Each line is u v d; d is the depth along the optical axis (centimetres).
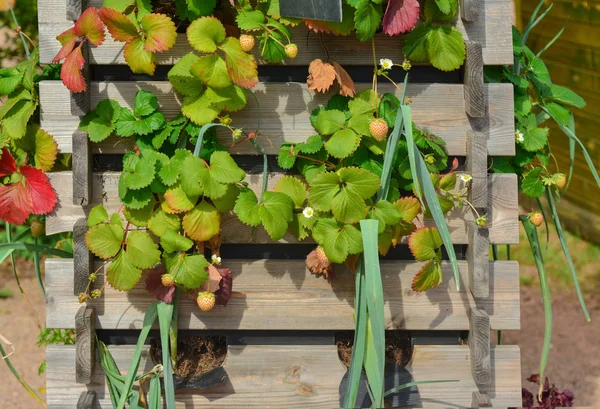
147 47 201
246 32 208
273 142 209
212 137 208
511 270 213
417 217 210
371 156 209
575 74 352
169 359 204
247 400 211
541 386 219
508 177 212
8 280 345
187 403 211
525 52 226
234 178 201
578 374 289
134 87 208
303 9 203
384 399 211
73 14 204
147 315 206
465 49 208
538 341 306
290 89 209
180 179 202
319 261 208
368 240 199
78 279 207
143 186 201
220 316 211
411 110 210
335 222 204
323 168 207
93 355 209
